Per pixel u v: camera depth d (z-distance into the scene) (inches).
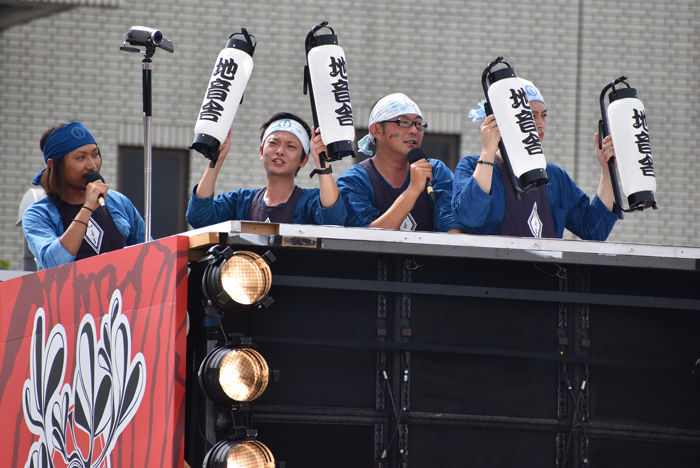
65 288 434.3
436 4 1355.8
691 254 399.9
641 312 422.6
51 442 430.0
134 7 1299.2
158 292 363.9
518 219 513.7
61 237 515.2
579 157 1366.9
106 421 387.9
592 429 410.6
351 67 1331.2
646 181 486.6
